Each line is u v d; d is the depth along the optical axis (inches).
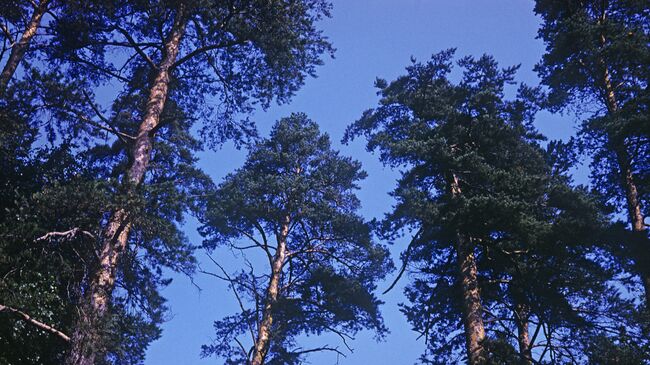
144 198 509.4
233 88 726.5
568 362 648.4
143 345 622.8
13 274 501.0
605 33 835.4
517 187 703.1
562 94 867.4
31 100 568.7
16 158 625.0
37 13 635.5
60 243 522.3
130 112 726.5
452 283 762.8
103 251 521.7
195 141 839.1
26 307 488.7
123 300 579.8
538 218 724.0
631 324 631.8
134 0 651.5
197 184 831.1
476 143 793.6
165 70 673.6
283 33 682.8
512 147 799.7
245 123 744.3
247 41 685.3
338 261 941.2
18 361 524.1
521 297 708.7
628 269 674.8
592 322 657.6
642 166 756.0
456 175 763.4
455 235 740.0
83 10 630.5
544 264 687.7
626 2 869.2
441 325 751.1
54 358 522.0
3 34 631.2
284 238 925.8
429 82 858.1
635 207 750.5
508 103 793.6
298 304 876.6
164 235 558.3
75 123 617.6
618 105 821.2
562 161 767.1
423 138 768.9
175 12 706.2
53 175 641.0
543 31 908.6
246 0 666.8
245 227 932.6
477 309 674.8
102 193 497.7
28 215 495.8
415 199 692.1
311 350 846.5
